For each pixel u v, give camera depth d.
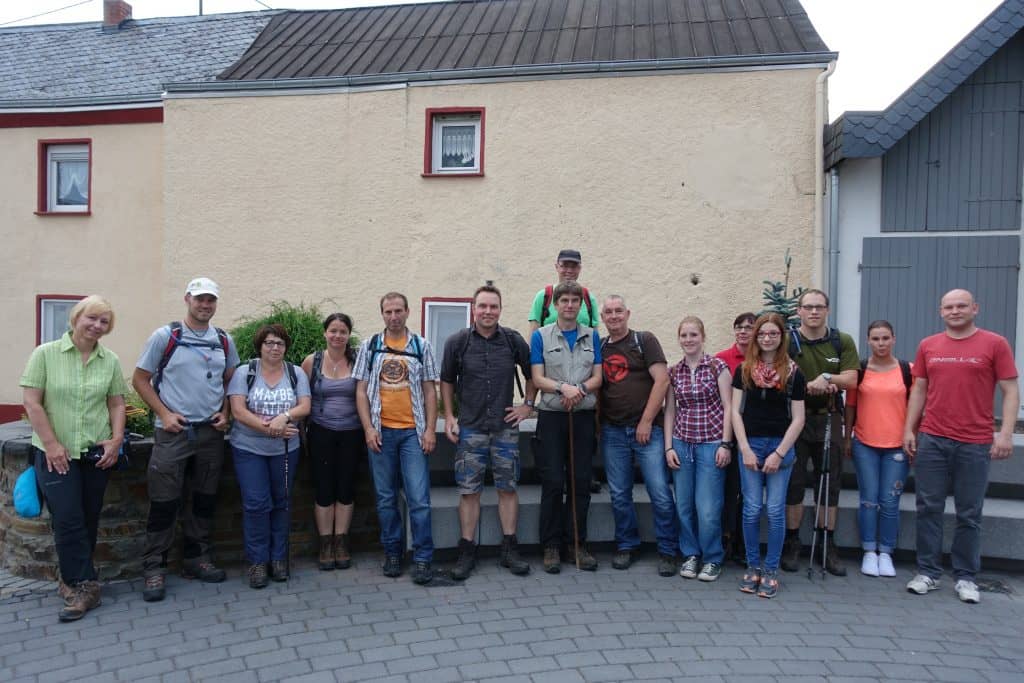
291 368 5.38
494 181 9.01
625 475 5.60
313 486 5.97
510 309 8.99
